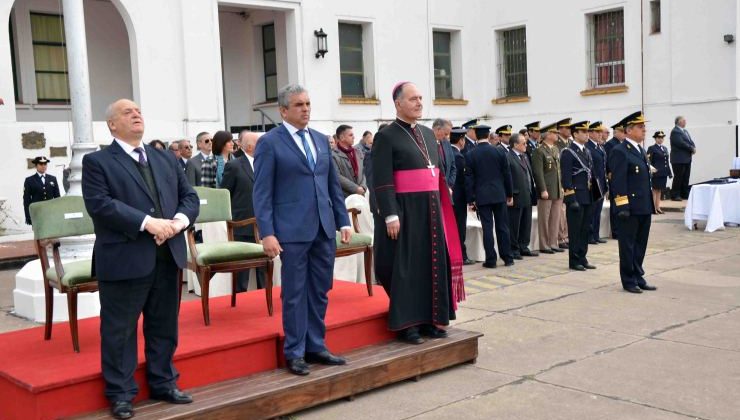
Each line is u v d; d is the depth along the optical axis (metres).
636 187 7.77
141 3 13.73
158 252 4.26
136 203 4.17
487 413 4.59
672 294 7.81
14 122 12.76
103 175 4.11
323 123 16.16
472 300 7.81
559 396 4.84
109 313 4.14
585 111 18.02
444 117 18.80
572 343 6.07
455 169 9.78
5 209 12.55
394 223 5.37
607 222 12.41
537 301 7.66
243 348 4.80
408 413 4.63
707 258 10.02
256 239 6.55
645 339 6.11
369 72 17.38
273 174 4.82
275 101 16.44
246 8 16.23
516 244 10.47
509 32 19.36
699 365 5.39
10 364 4.45
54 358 4.57
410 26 17.97
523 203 10.33
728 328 6.38
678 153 16.05
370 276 6.21
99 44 15.24
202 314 5.62
